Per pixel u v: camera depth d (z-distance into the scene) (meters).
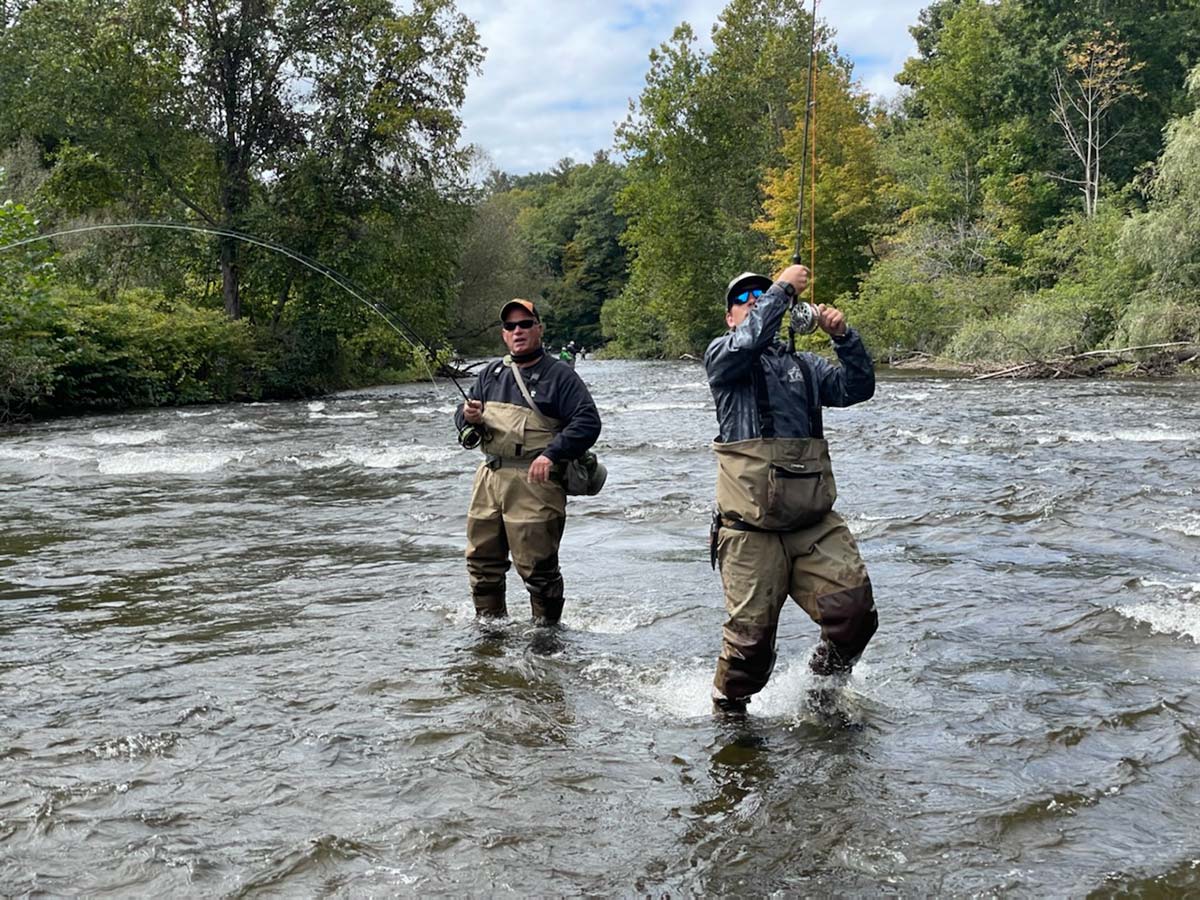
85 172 28.59
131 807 3.09
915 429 14.25
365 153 29.94
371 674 4.34
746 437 3.72
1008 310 35.09
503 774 3.30
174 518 8.51
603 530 7.50
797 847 2.79
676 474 10.41
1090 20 45.16
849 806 3.01
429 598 5.68
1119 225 33.56
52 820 2.99
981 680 4.10
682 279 50.09
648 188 49.34
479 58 30.06
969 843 2.78
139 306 29.44
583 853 2.78
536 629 5.00
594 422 4.85
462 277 61.28
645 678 4.24
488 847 2.82
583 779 3.25
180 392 27.23
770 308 3.63
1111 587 5.52
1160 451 11.22
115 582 6.23
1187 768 3.23
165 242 29.52
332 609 5.48
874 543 6.80
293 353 30.45
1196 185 28.06
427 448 13.30
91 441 15.49
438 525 7.98
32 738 3.66
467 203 32.09
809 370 3.81
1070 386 22.94
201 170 30.52
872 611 3.69
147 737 3.63
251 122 29.77
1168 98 45.59
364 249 29.72
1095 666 4.25
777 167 50.41
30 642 4.93
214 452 13.27
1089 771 3.23
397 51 29.03
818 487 3.71
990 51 47.69
